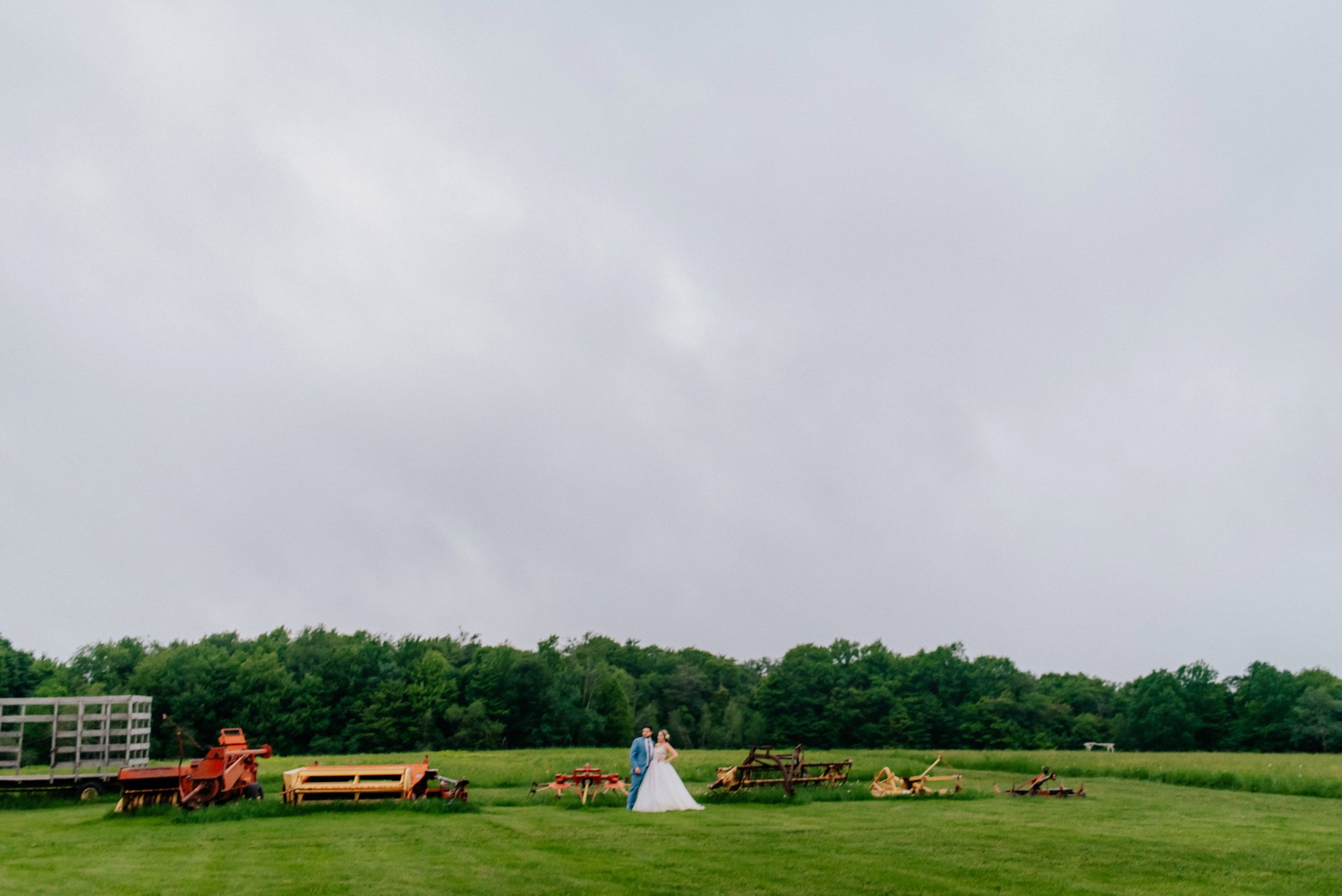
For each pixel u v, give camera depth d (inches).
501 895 402.0
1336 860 513.0
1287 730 4106.8
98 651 3924.7
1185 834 628.1
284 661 4057.6
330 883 425.4
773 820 693.9
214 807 717.9
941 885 432.8
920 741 4458.7
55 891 408.8
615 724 4357.8
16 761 930.1
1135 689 4537.4
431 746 3745.1
